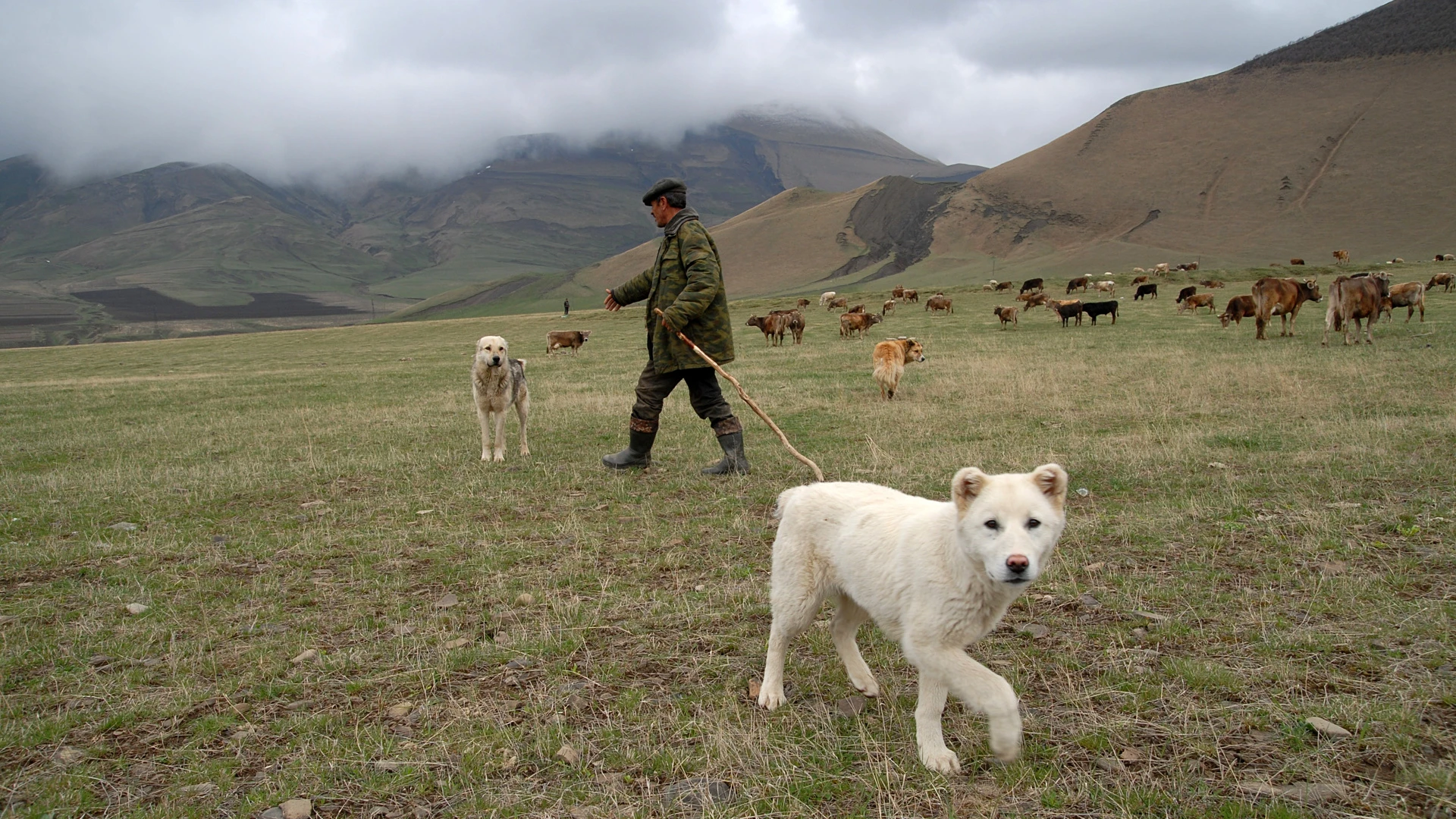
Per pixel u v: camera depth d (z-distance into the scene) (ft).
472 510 25.23
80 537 23.53
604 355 107.86
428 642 15.40
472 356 115.75
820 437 36.24
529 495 26.94
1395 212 376.68
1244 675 12.59
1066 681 12.84
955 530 10.43
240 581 19.34
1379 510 20.29
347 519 24.82
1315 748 10.67
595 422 42.98
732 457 28.66
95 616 17.20
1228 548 18.58
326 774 11.03
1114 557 18.47
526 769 11.05
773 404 47.70
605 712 12.46
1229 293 157.48
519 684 13.51
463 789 10.64
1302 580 16.28
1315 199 416.46
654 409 29.60
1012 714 9.79
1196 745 10.85
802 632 14.47
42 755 11.81
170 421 51.75
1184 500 22.38
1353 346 62.03
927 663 10.52
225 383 82.99
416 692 13.34
